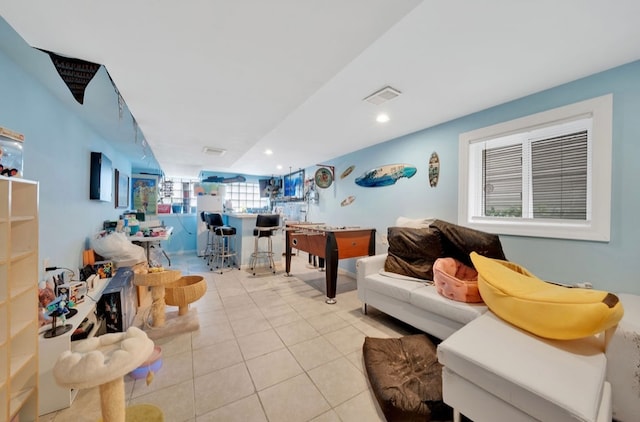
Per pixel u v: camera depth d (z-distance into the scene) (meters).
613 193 1.77
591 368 1.07
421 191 3.14
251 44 1.32
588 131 1.97
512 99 2.27
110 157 3.76
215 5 1.04
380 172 3.71
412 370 1.64
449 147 2.82
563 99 1.99
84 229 2.77
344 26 1.18
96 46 1.31
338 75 1.88
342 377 1.68
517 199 2.40
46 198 1.99
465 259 2.29
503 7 1.23
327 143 3.80
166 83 1.74
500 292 1.52
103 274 2.47
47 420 1.32
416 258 2.54
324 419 1.35
